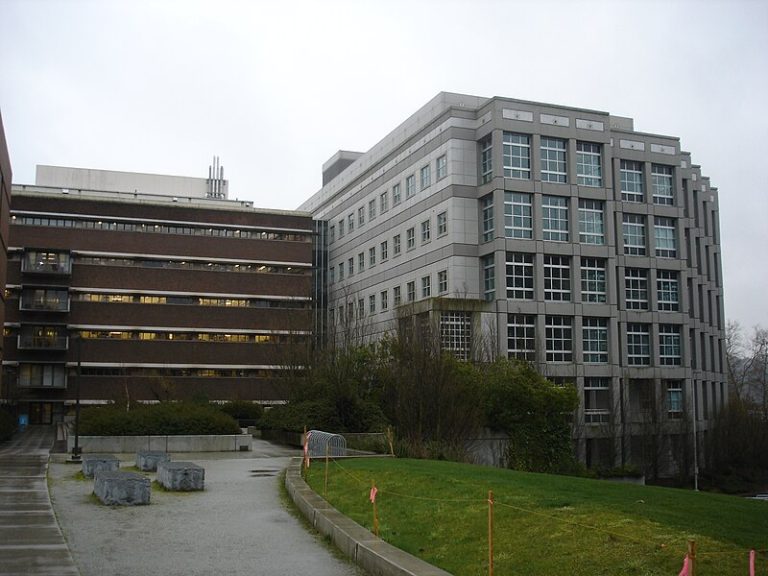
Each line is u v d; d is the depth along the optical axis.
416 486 16.36
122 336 70.44
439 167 61.72
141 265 72.25
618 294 62.34
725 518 11.37
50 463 28.14
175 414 35.78
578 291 58.88
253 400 71.94
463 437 36.62
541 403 45.47
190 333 72.44
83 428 34.16
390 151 70.88
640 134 65.31
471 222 59.31
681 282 65.31
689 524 10.66
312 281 83.56
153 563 11.26
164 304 71.75
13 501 17.38
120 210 71.81
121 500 17.11
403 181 67.81
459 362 44.06
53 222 70.25
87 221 71.19
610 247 60.78
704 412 71.62
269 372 69.50
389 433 31.83
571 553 9.68
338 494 17.14
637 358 62.66
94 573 10.55
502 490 14.50
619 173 63.84
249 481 22.34
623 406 57.81
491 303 56.09
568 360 58.25
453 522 12.44
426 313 52.81
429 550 11.08
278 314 71.06
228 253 74.62
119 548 12.30
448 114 60.38
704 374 73.44
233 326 73.31
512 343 56.34
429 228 62.66
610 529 10.54
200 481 19.98
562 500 12.98
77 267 70.00
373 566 10.52
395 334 49.44
